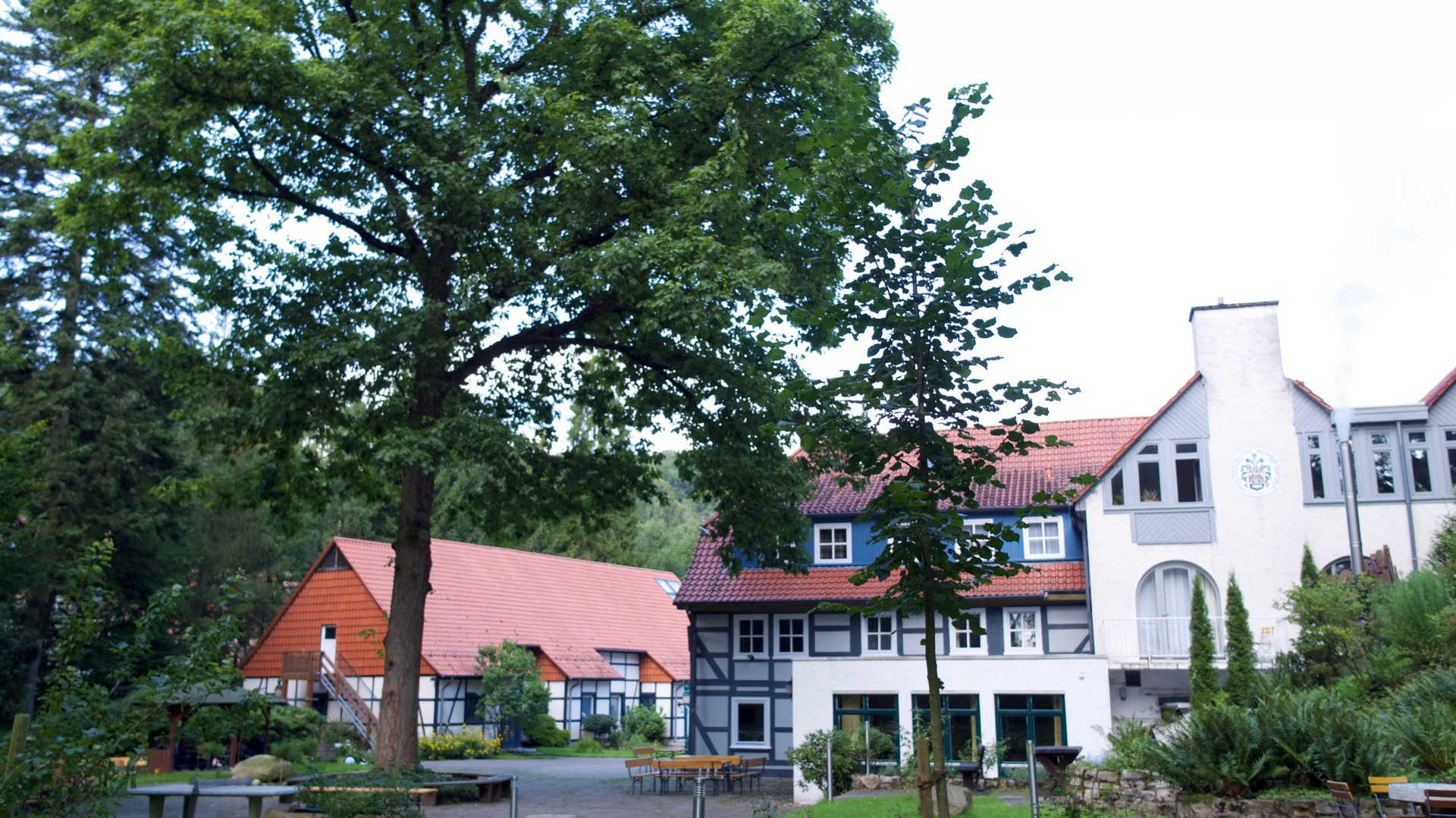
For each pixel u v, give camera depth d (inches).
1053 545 1047.6
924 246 257.4
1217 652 954.7
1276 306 1023.6
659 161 714.8
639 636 1844.2
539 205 732.7
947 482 260.1
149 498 1154.0
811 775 794.2
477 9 790.5
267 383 709.9
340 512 2034.9
